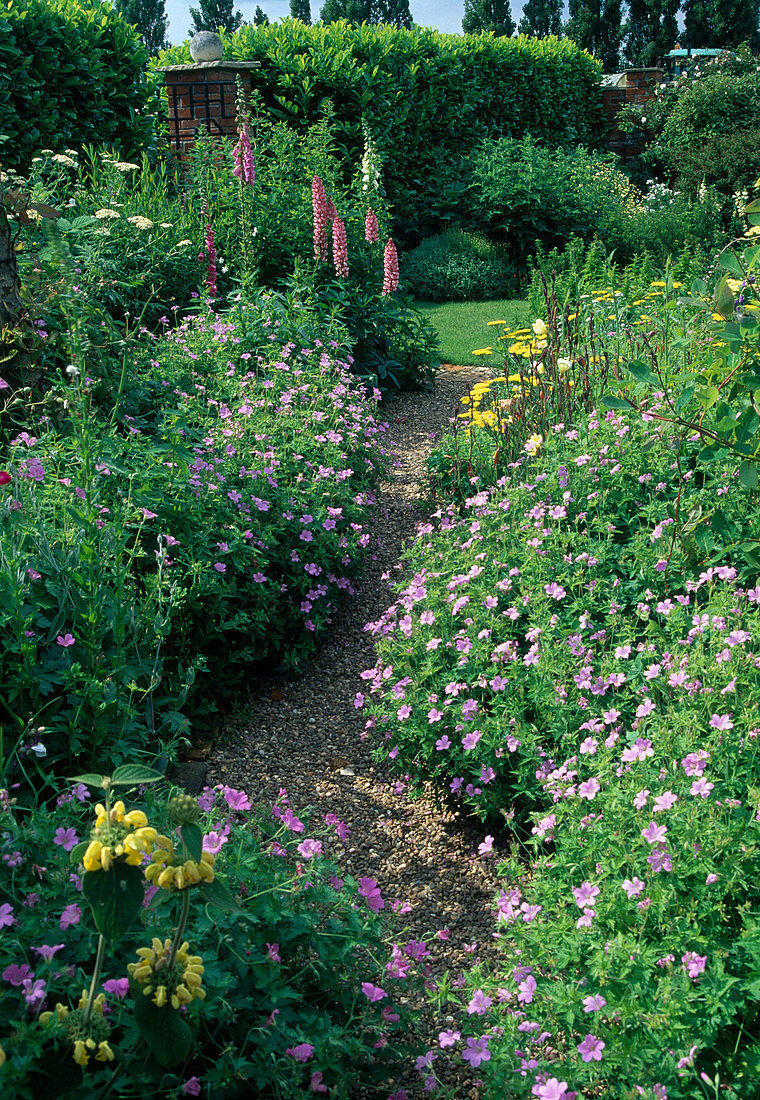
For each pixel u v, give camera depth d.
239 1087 1.67
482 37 13.84
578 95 15.76
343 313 7.32
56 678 2.61
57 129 8.22
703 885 1.93
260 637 3.71
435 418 7.03
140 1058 1.54
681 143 14.67
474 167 12.77
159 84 9.91
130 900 1.32
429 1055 1.84
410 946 2.07
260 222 7.56
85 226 5.70
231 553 3.64
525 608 3.17
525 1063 1.78
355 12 37.31
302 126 11.57
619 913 2.00
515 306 10.49
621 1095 1.70
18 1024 1.38
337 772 3.27
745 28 31.73
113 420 3.71
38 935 1.71
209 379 5.12
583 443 4.00
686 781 2.17
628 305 6.88
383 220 8.48
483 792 2.75
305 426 4.67
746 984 1.77
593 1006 1.79
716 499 3.42
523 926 2.10
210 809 2.14
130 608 2.95
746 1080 1.70
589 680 2.71
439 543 3.80
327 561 4.05
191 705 3.42
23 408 3.64
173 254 6.55
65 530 2.86
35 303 3.81
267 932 1.85
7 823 1.90
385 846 2.89
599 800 2.28
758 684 2.45
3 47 7.56
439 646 3.17
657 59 31.02
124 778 1.39
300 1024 1.78
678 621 2.86
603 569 3.38
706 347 4.19
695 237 11.34
